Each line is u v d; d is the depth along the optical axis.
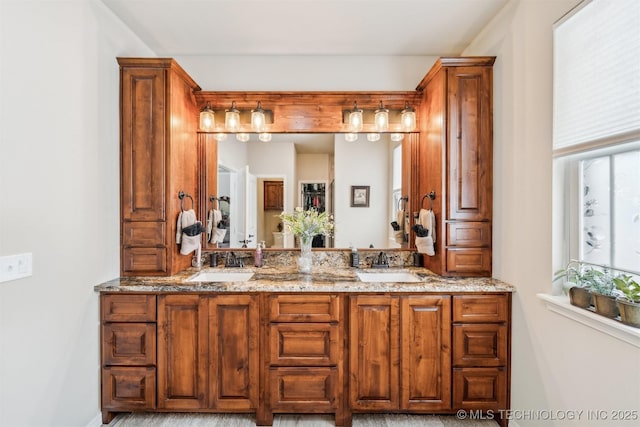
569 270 1.61
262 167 2.70
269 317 2.01
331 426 2.00
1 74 1.35
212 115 2.55
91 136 1.91
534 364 1.79
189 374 1.99
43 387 1.57
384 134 2.69
